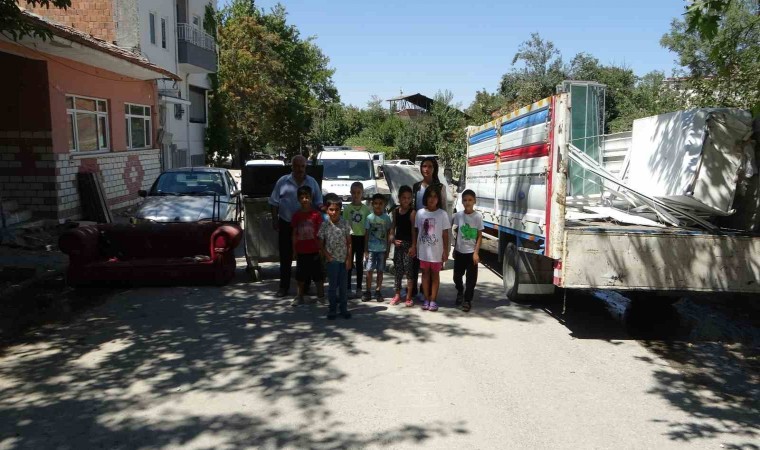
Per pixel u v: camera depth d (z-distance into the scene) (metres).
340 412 4.50
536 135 7.02
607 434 4.20
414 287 7.98
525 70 33.62
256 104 36.44
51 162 13.21
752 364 5.66
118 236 8.93
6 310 7.29
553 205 6.29
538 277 7.59
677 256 6.12
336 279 6.96
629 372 5.41
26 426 4.25
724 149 6.18
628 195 7.11
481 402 4.71
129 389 4.91
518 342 6.24
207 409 4.54
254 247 9.01
